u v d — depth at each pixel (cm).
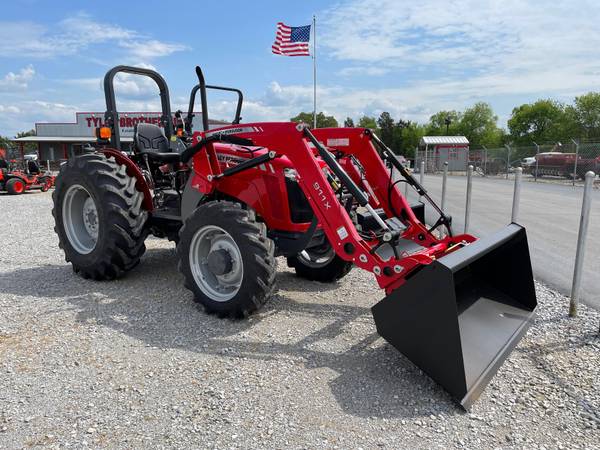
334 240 340
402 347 285
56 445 228
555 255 647
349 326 376
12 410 257
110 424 245
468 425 248
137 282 489
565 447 231
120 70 515
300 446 229
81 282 489
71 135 3712
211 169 427
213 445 229
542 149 2561
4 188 1662
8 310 405
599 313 411
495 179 2458
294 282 500
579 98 6019
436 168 3734
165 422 247
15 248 664
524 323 342
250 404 263
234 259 385
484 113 8188
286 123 357
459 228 857
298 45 1720
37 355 321
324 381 289
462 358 255
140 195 481
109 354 323
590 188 381
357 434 238
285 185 413
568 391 282
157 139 566
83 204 513
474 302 338
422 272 267
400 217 425
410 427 245
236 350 330
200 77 471
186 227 395
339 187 392
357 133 434
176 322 380
